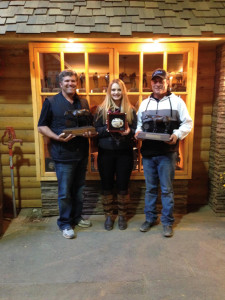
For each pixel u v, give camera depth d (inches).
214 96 109.3
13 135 105.5
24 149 111.1
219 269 74.2
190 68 95.7
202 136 113.7
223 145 103.7
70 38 88.2
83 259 79.1
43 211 106.7
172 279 70.4
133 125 91.0
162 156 86.4
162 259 78.7
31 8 90.5
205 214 109.4
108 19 89.0
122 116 84.8
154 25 88.4
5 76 105.3
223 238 89.9
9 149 104.2
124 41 93.4
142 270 74.0
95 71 99.2
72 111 82.9
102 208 107.9
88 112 83.7
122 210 95.7
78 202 96.5
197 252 82.1
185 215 108.1
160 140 84.0
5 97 106.9
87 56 95.6
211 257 79.7
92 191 106.4
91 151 102.7
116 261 78.0
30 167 112.8
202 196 119.1
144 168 91.6
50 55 96.7
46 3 91.7
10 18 88.5
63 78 82.9
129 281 69.8
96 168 104.4
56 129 85.6
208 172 117.0
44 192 104.8
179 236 91.0
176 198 107.2
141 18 89.4
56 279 70.7
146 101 89.4
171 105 85.3
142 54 95.7
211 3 94.3
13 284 69.0
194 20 90.0
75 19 88.5
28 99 107.3
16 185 114.2
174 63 100.3
